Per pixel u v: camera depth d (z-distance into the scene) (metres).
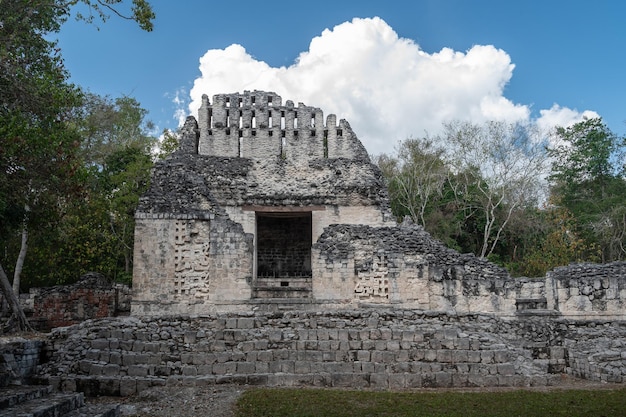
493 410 10.71
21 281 31.67
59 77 17.62
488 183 41.00
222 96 30.50
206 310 22.05
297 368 13.34
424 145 42.50
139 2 18.28
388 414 10.49
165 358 13.42
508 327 15.77
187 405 11.19
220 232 22.67
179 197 23.45
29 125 16.77
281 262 31.22
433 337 14.14
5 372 11.79
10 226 19.61
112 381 12.71
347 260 22.50
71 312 23.52
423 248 22.61
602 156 44.72
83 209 21.62
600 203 42.19
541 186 40.59
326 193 28.34
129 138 42.56
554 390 12.52
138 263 22.38
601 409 10.76
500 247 41.34
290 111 30.52
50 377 12.82
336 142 30.45
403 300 22.00
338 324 14.69
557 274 21.14
